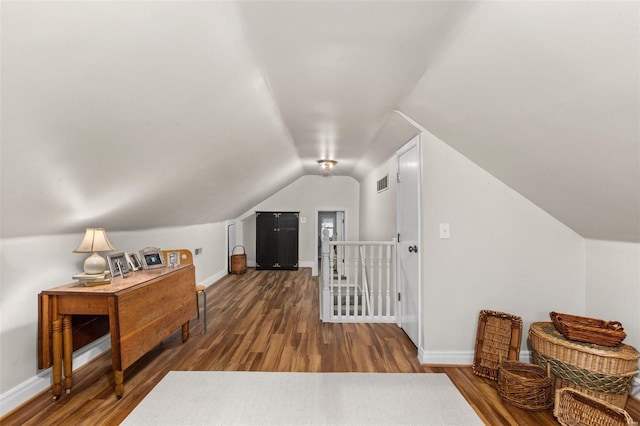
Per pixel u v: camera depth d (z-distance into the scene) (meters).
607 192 1.94
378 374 2.57
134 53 1.36
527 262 2.74
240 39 1.65
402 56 1.85
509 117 1.90
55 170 1.77
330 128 3.43
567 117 1.61
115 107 1.60
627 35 1.10
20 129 1.37
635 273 2.28
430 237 2.76
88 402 2.17
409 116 2.79
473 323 2.75
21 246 2.22
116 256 2.78
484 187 2.75
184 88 1.78
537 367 2.30
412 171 3.16
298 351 3.01
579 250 2.72
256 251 7.48
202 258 5.65
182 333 3.23
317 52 1.83
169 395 2.25
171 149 2.37
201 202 4.25
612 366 1.98
